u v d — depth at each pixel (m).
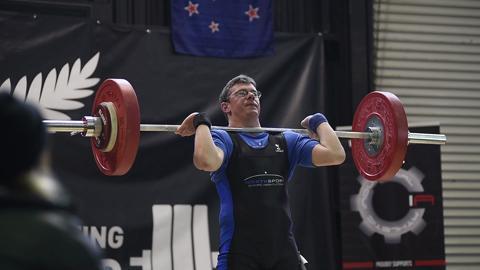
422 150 10.77
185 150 10.38
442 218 10.73
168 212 10.19
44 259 2.52
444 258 10.70
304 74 10.94
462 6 12.10
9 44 9.82
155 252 10.06
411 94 11.80
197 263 10.20
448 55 11.97
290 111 10.83
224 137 6.69
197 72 10.59
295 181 10.70
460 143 11.92
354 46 11.36
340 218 10.78
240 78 7.16
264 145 6.81
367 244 10.60
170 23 10.66
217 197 10.38
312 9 11.51
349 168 10.65
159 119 10.36
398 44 11.79
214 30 10.72
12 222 2.55
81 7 10.41
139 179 10.16
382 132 7.48
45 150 2.76
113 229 9.95
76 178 9.90
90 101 10.08
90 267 2.58
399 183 10.70
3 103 2.68
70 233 2.60
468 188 11.87
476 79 12.05
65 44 10.05
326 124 7.09
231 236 6.56
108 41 10.27
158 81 10.42
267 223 6.56
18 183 2.66
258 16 10.90
